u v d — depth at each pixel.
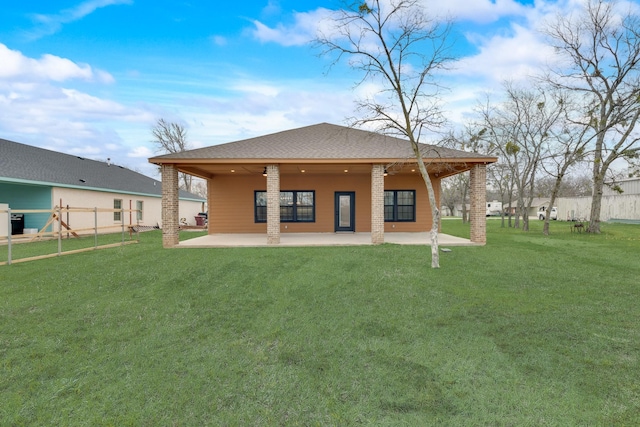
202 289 5.98
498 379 2.94
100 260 8.69
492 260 8.05
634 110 13.93
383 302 5.09
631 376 2.93
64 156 20.05
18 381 3.06
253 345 3.78
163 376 3.13
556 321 4.19
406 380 2.97
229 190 14.99
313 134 13.80
